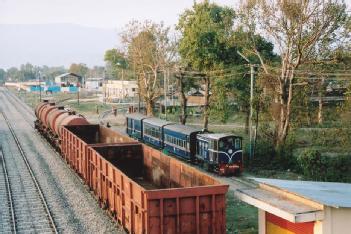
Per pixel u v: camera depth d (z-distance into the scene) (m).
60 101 109.31
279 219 14.72
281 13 33.09
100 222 20.19
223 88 43.31
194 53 44.06
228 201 24.67
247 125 49.59
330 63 33.97
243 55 39.28
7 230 19.53
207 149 32.97
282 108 34.28
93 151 22.97
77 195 25.09
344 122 33.94
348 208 12.60
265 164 34.16
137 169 25.62
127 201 16.72
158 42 60.53
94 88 163.38
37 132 55.22
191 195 14.52
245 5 36.03
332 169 28.95
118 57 104.94
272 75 35.28
